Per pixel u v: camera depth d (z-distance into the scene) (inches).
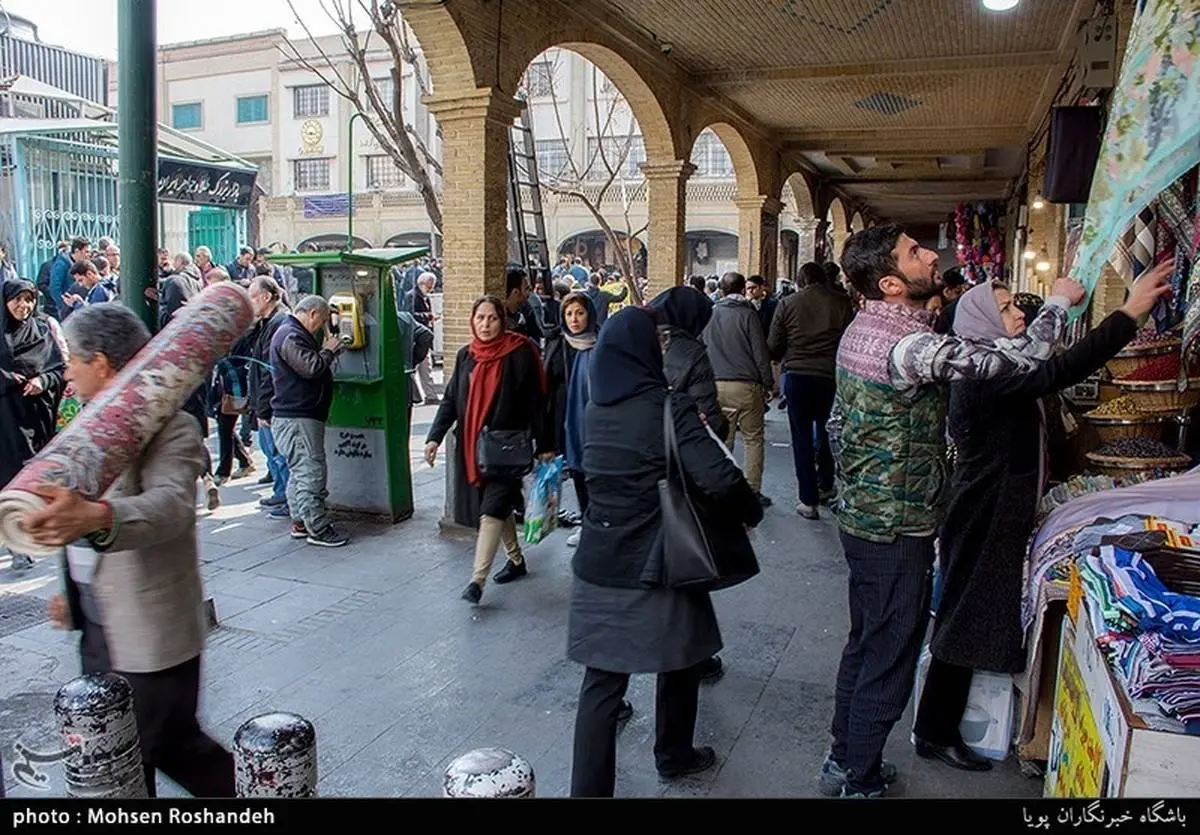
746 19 337.7
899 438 112.8
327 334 243.3
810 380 257.4
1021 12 322.3
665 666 109.1
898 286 113.5
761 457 267.7
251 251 505.7
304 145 1437.0
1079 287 105.0
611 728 111.3
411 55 328.2
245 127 1460.4
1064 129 223.1
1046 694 124.8
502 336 196.7
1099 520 117.3
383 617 185.2
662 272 434.6
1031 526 124.9
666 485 107.7
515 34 281.0
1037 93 443.8
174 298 326.6
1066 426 152.6
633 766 131.7
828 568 218.5
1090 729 90.7
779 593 201.0
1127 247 133.3
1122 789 76.8
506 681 156.3
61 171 489.4
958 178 773.9
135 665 90.7
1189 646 77.0
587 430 115.7
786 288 566.6
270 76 1430.9
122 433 79.4
